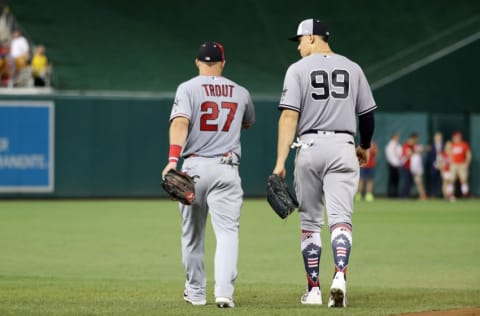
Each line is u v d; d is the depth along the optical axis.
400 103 119.00
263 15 135.25
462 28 124.94
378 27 131.75
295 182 31.98
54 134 103.69
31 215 81.06
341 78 31.33
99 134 104.75
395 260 49.75
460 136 110.00
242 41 131.00
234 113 31.09
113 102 104.94
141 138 105.56
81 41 126.50
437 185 113.38
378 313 28.78
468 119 116.62
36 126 103.19
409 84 118.94
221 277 30.34
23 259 49.56
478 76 120.06
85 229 67.69
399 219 78.62
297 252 53.62
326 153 30.92
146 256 51.19
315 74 31.23
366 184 111.25
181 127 30.41
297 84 31.12
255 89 120.19
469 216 82.25
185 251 31.53
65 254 52.06
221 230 30.75
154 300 33.09
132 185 105.56
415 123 114.31
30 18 128.38
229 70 124.62
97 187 104.81
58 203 98.38
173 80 120.69
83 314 28.67
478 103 120.06
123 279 40.94
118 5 134.88
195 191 30.72
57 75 118.88
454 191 114.88
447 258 50.75
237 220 31.00
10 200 102.75
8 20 127.44
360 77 31.77
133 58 124.94
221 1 137.12
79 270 44.91
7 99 102.31
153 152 105.88
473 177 116.06
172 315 28.31
